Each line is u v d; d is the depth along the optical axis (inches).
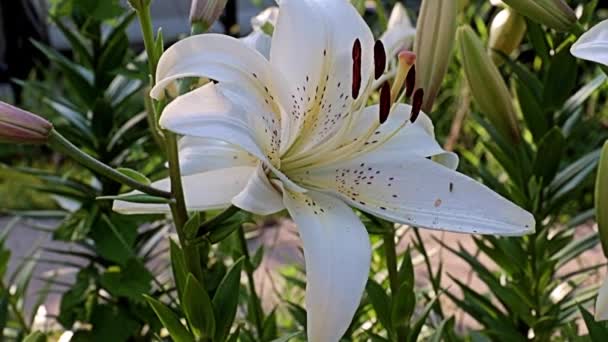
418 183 17.2
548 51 21.0
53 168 58.7
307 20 16.8
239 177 17.0
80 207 25.6
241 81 15.9
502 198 16.6
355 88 16.9
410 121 17.3
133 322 25.8
